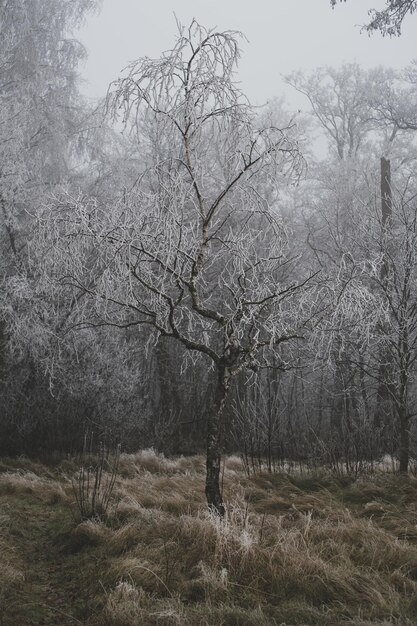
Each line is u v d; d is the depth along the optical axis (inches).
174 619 138.7
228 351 215.5
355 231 410.9
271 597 154.9
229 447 469.4
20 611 148.4
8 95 470.0
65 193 211.6
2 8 534.0
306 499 257.9
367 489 274.7
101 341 449.1
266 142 213.2
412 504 246.8
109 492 242.7
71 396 426.3
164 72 203.6
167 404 536.7
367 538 191.6
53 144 502.3
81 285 226.7
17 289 354.9
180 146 218.4
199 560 171.3
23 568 180.2
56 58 571.2
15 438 413.1
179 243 201.3
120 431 446.9
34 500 268.8
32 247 220.5
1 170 399.5
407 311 316.5
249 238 241.9
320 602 152.6
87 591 163.5
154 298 217.8
